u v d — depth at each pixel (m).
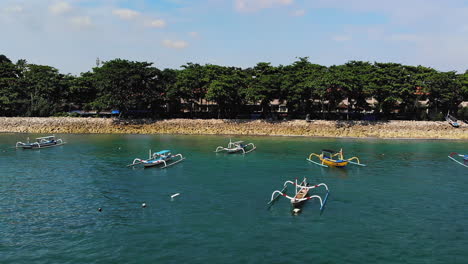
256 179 55.47
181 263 28.39
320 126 118.12
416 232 35.06
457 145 94.88
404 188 51.03
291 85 121.56
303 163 68.44
